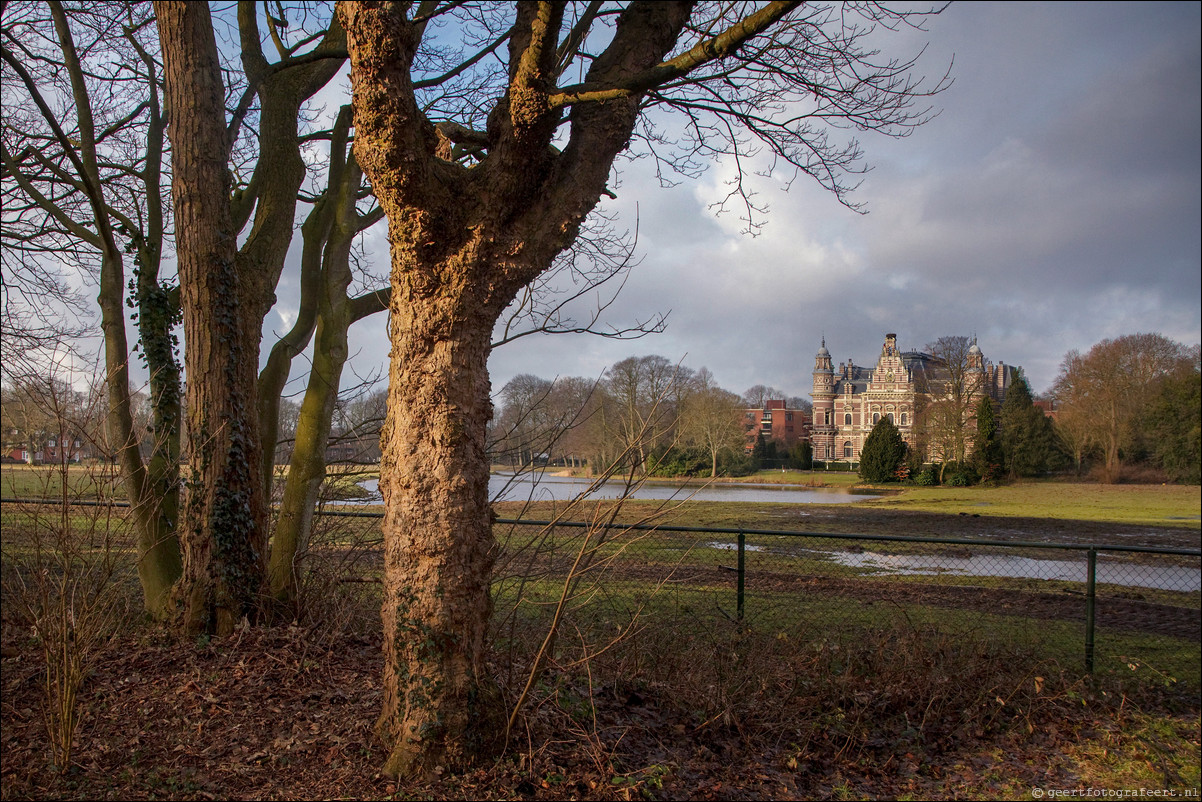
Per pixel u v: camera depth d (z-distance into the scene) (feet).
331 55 21.53
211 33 20.21
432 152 12.41
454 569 12.39
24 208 32.22
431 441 12.39
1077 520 78.13
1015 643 20.93
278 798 11.71
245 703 15.26
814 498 124.16
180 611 19.44
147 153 24.86
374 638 19.94
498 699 13.14
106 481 14.69
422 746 12.12
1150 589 33.86
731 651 17.87
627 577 26.61
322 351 22.03
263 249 21.52
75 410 14.93
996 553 46.88
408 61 11.46
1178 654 22.59
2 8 24.71
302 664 17.26
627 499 13.44
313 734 13.74
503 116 12.33
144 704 15.23
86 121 25.09
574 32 19.81
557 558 19.29
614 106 12.95
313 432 21.68
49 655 13.09
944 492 146.61
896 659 18.24
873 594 29.78
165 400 21.93
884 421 188.14
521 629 18.83
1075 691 18.57
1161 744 16.07
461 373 12.48
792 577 32.78
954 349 181.88
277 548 21.12
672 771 13.20
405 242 12.09
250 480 20.44
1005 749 15.72
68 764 12.62
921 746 15.55
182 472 20.65
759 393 375.66
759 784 13.38
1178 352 177.27
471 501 12.60
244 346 20.63
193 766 12.82
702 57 11.43
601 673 16.84
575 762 12.92
